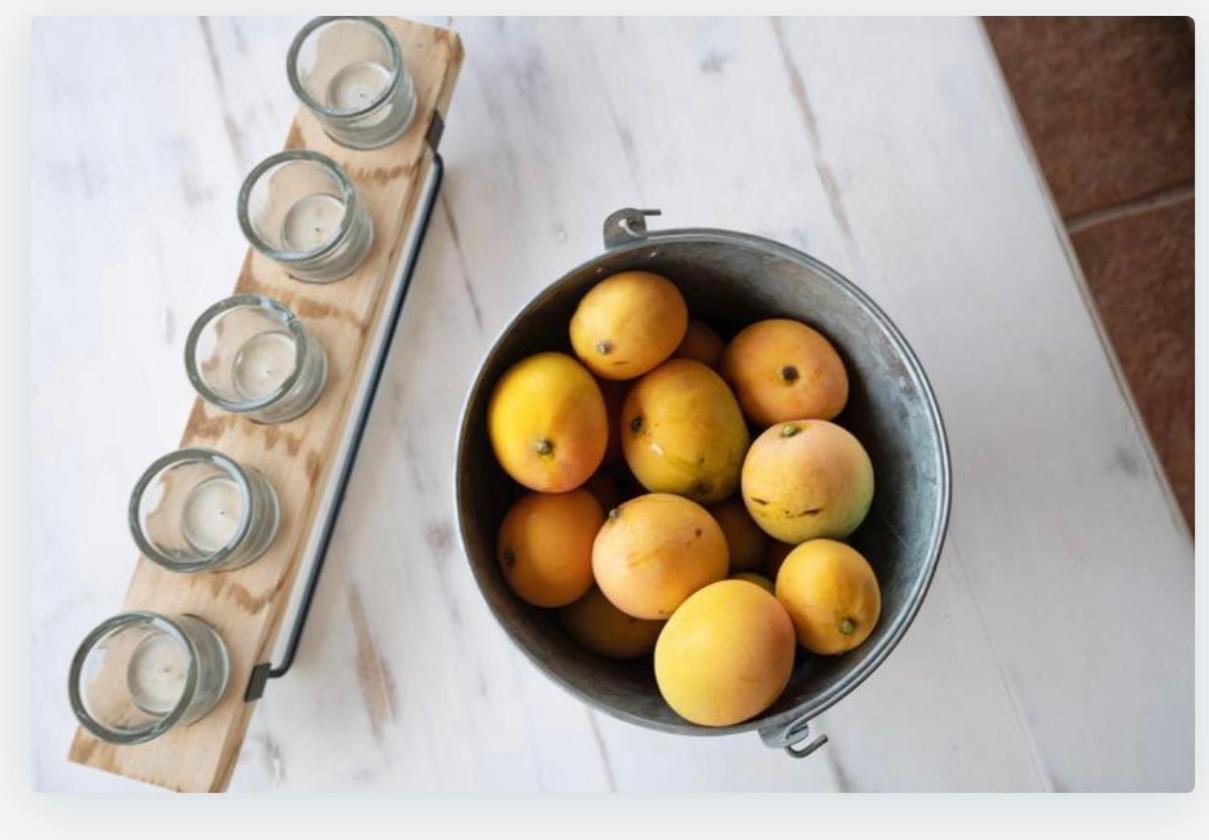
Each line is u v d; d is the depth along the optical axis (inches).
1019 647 24.1
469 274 25.0
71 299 25.2
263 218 22.9
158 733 19.5
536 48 25.6
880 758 23.9
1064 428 24.5
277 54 25.7
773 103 25.4
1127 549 24.2
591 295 19.6
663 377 19.9
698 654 17.3
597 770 24.0
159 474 21.5
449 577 24.3
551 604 20.0
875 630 18.7
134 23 25.8
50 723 24.1
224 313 22.1
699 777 23.9
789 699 18.3
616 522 18.7
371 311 23.0
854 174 25.1
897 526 19.9
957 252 24.9
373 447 24.6
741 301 21.3
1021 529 24.3
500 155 25.3
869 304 18.3
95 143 25.5
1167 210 25.9
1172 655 24.0
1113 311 25.9
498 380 20.0
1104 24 26.5
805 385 19.9
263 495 21.6
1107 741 23.9
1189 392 25.4
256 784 23.8
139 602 21.7
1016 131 25.2
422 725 24.0
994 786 23.9
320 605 24.2
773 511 18.8
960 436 24.4
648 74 25.5
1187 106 26.2
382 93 22.2
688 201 25.1
